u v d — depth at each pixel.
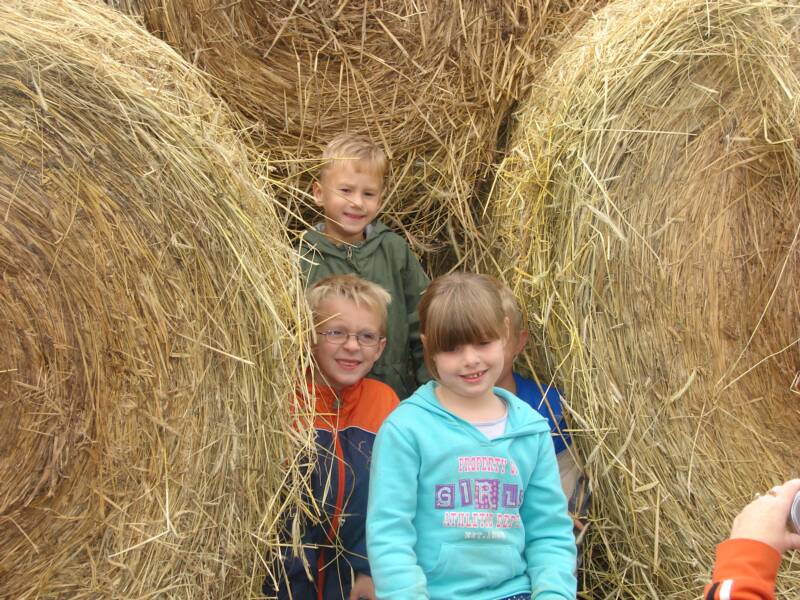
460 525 2.35
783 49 2.89
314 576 2.75
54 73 2.36
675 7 2.93
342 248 3.29
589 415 2.91
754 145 2.98
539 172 3.07
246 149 2.89
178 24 3.26
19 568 2.34
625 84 2.91
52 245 2.35
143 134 2.41
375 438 2.59
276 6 3.33
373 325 2.82
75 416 2.39
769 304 3.06
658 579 2.92
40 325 2.36
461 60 3.51
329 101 3.48
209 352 2.49
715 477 2.96
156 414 2.45
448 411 2.43
